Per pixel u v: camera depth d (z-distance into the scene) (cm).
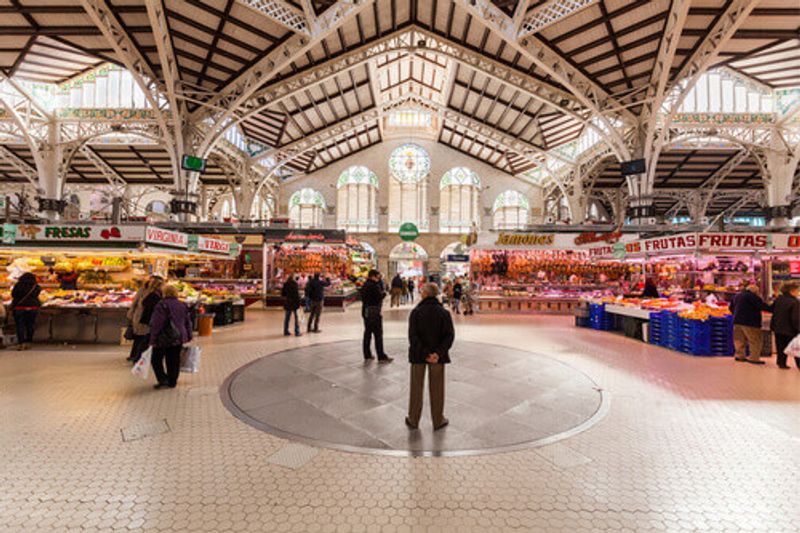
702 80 2044
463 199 3203
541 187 3162
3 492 271
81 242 820
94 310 784
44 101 2048
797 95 1956
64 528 234
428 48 1800
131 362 616
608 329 1055
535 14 1290
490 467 315
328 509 257
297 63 1714
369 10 1531
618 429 391
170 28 1397
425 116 3262
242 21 1372
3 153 2369
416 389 393
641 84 1683
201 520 244
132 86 2088
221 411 429
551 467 316
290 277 917
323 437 368
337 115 2433
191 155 1831
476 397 491
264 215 3381
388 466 316
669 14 1251
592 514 255
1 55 1555
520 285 1528
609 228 1630
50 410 422
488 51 1720
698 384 547
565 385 543
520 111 2184
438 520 247
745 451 344
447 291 1634
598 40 1409
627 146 1859
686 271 1141
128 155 2517
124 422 394
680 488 286
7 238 816
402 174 3216
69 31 1376
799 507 264
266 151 2602
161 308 490
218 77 1709
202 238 1029
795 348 603
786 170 2014
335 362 657
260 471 305
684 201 3030
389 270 3112
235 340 853
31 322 729
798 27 1315
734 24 1216
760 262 1030
